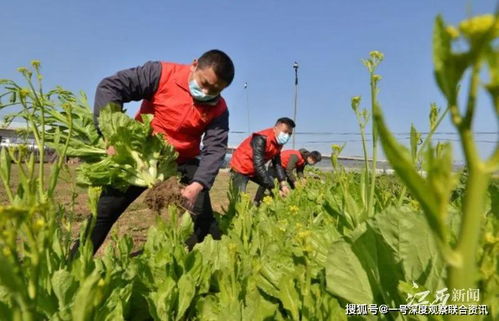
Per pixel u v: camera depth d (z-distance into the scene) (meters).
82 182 2.72
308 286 1.29
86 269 1.35
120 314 1.41
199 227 3.17
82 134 2.83
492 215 1.64
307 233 1.29
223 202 9.26
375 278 1.19
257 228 2.62
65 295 1.32
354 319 1.20
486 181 0.42
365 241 1.19
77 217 5.43
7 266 0.69
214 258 2.22
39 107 1.64
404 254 1.20
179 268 1.96
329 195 2.44
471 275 0.44
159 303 1.69
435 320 0.83
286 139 5.85
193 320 1.77
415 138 1.31
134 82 2.81
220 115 3.08
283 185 5.95
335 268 1.24
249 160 5.60
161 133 2.71
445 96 0.40
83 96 3.04
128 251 2.30
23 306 0.73
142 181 2.66
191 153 3.16
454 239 1.21
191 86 2.87
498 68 0.36
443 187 0.43
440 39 0.38
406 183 0.43
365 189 1.73
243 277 1.76
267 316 1.47
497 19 0.34
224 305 1.64
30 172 1.25
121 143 2.55
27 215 0.77
